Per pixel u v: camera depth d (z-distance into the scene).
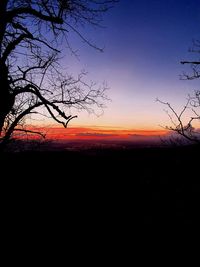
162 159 14.06
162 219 10.59
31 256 7.51
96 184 15.11
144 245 8.41
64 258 7.47
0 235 9.01
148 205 12.23
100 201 13.04
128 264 7.08
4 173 13.28
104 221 10.84
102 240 8.84
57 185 14.35
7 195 12.66
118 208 12.12
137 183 14.81
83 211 11.74
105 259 7.41
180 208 11.47
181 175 13.05
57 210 11.74
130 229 9.90
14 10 7.59
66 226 10.12
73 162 17.50
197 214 10.73
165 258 7.39
